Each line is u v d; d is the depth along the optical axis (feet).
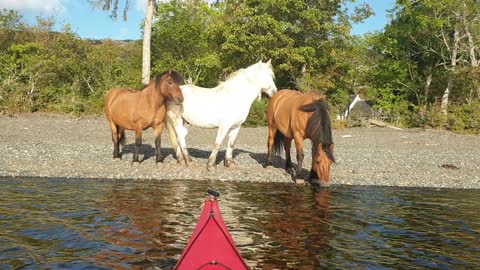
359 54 122.62
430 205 29.43
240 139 64.69
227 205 27.27
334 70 108.58
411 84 120.88
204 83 127.44
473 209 28.60
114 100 40.91
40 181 32.42
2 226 21.18
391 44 124.77
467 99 105.09
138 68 129.70
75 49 107.45
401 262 18.38
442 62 121.49
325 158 34.01
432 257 19.12
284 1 95.96
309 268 17.24
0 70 92.63
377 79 127.34
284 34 99.50
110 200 27.27
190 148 52.19
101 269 16.37
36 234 20.21
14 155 42.06
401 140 71.31
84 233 20.58
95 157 43.19
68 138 57.00
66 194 28.50
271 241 20.48
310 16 97.45
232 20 100.94
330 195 31.55
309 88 98.48
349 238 21.40
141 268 16.57
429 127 94.32
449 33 116.67
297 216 25.18
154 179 34.94
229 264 14.32
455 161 50.19
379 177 39.24
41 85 93.30
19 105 86.12
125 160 42.14
